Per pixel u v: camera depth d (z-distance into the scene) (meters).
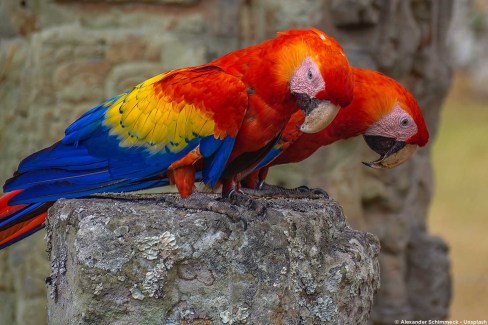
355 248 8.27
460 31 45.09
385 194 14.86
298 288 7.79
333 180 13.73
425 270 15.74
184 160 8.39
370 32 13.92
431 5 15.27
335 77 8.03
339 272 7.96
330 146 13.70
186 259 7.43
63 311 7.72
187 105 8.34
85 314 7.32
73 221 7.57
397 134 10.97
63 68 13.18
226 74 8.38
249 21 13.30
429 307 15.80
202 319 7.46
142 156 8.53
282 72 8.23
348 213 13.98
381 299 15.36
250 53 8.48
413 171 15.40
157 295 7.38
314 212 8.15
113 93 13.18
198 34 13.21
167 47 13.13
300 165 13.29
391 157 11.13
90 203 8.01
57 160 8.65
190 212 7.66
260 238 7.59
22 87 13.39
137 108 8.58
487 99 44.25
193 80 8.41
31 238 13.56
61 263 7.80
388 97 10.88
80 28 13.20
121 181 8.62
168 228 7.43
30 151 13.38
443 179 30.69
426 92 15.52
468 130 37.34
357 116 10.90
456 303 19.39
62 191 8.55
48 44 13.13
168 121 8.40
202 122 8.29
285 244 7.68
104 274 7.33
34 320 13.55
